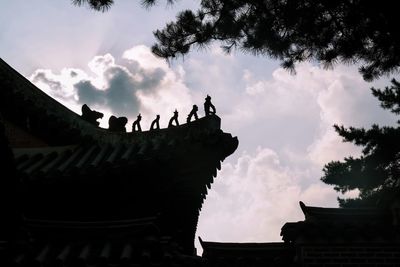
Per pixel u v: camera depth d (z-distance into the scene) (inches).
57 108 465.1
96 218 406.9
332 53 406.9
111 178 391.5
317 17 392.8
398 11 335.9
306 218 435.2
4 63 472.1
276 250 409.7
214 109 398.0
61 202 400.8
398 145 824.9
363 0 355.9
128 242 362.0
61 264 341.1
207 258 398.3
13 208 351.3
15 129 470.3
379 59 398.9
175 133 408.2
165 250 354.9
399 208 412.8
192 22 426.3
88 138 450.0
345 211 428.8
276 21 407.8
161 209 407.8
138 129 434.6
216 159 389.7
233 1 413.7
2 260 345.1
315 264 401.4
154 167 388.8
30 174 389.4
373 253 405.1
